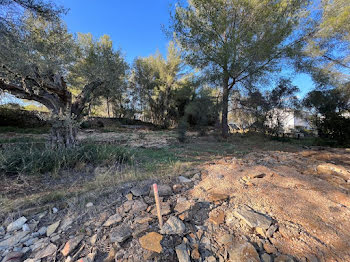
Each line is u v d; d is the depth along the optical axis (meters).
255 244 1.36
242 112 9.91
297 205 1.88
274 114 9.27
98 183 2.45
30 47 2.88
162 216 1.72
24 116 9.91
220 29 6.86
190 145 6.48
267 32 6.26
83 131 10.52
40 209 1.83
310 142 7.69
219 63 7.10
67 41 3.60
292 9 6.25
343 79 6.48
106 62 4.75
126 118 15.58
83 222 1.67
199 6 6.96
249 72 7.00
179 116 16.33
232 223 1.61
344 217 1.68
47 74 3.37
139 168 3.32
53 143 3.87
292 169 3.24
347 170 3.01
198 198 2.06
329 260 1.21
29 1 3.21
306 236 1.42
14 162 2.73
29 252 1.36
